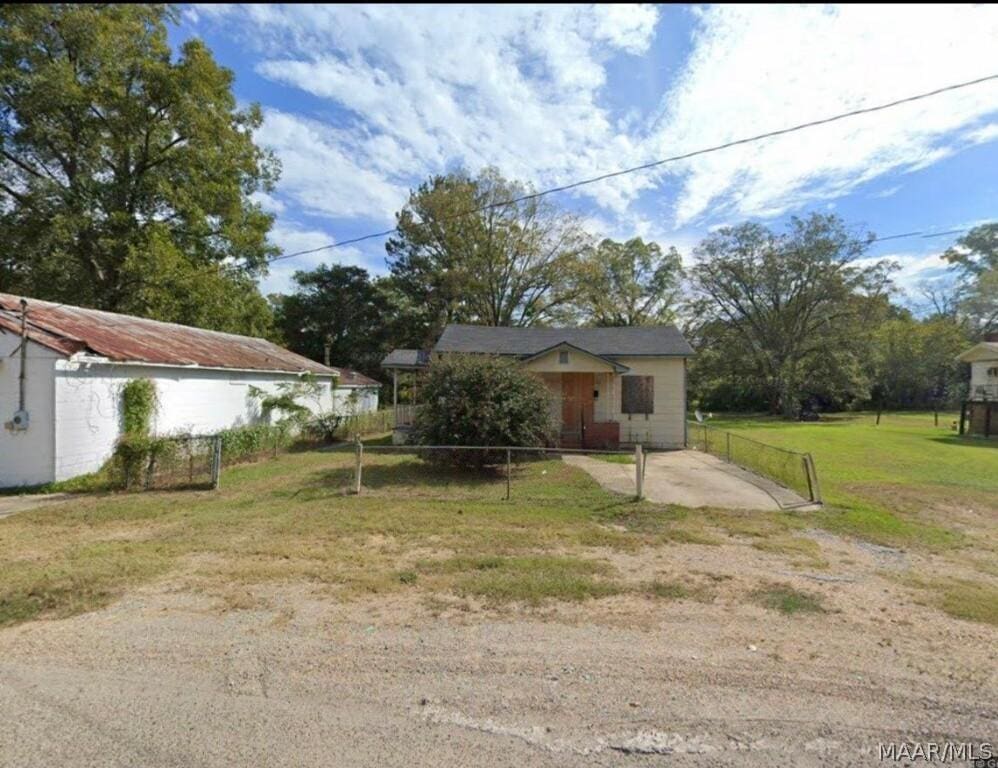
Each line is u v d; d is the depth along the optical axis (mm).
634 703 2555
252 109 20078
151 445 8352
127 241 17625
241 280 22188
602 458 11781
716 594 3994
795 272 31281
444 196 30062
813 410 32406
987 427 18609
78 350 8844
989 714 2479
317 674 2807
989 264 37031
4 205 17031
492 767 2092
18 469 8406
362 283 36438
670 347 15094
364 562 4672
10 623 3420
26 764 2070
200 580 4211
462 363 10117
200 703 2520
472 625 3434
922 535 5730
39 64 15406
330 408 20938
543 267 31359
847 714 2469
